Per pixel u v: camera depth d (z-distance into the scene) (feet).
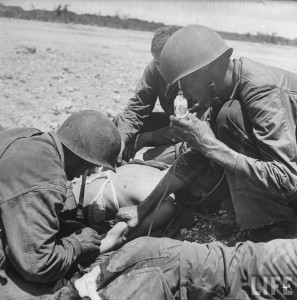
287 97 10.25
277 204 10.62
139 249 9.86
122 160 14.83
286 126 10.01
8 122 19.99
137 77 28.37
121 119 15.47
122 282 9.70
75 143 10.36
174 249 9.92
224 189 12.49
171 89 11.12
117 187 12.73
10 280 9.80
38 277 9.56
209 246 10.00
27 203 9.48
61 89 24.91
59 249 10.04
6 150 9.81
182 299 9.70
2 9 53.57
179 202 12.89
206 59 10.36
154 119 15.87
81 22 51.24
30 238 9.42
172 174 12.16
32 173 9.60
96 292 9.76
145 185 12.67
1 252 9.65
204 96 10.75
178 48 10.54
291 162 9.96
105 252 11.72
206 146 10.33
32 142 9.92
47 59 32.42
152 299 9.65
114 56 34.86
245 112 10.48
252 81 10.23
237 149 10.73
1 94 23.76
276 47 36.32
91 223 12.57
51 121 20.06
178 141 15.11
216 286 9.59
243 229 11.34
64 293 9.80
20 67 29.50
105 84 26.45
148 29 47.88
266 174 9.96
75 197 12.67
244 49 35.06
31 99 23.16
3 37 40.68
